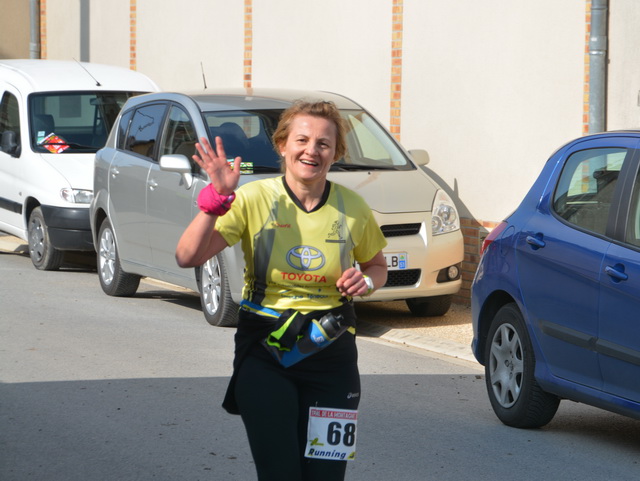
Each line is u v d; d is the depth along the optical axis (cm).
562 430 1296
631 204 1159
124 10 3316
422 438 1241
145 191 2017
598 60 1928
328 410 782
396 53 2377
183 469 1106
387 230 1848
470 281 2205
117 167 2131
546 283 1227
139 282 2209
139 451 1164
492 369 1329
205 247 765
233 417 1305
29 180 2541
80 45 3522
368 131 2048
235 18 2880
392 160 2014
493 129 2162
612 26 1923
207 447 1182
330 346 782
